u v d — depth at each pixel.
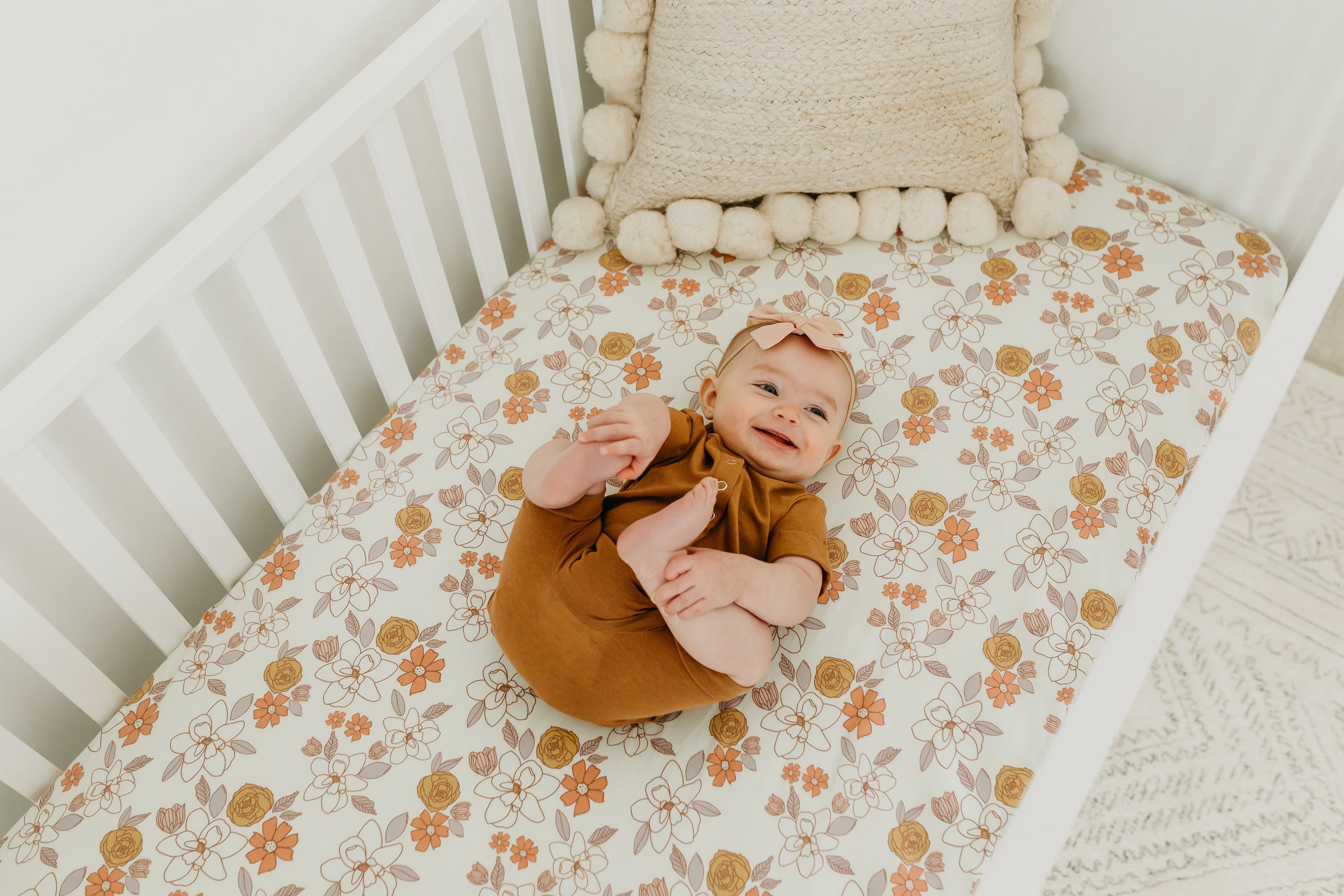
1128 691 0.62
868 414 1.20
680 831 0.94
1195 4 1.26
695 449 1.09
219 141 1.02
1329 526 1.62
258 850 0.94
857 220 1.31
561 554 0.99
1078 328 1.25
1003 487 1.14
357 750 0.99
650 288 1.32
